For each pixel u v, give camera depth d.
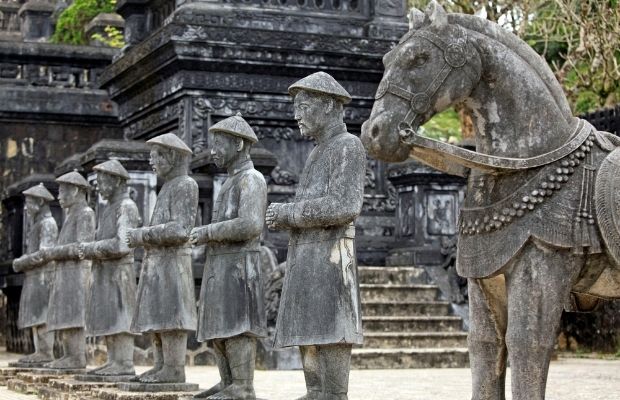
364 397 11.27
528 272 6.86
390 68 7.03
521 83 6.95
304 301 7.81
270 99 20.34
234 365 9.47
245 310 9.34
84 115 24.16
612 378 13.88
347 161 7.80
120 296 12.20
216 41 19.84
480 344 7.20
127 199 12.37
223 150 9.52
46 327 14.42
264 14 20.28
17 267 15.43
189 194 10.80
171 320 10.70
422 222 18.81
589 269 7.02
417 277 18.11
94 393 11.01
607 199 6.84
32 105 23.86
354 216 7.75
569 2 24.53
